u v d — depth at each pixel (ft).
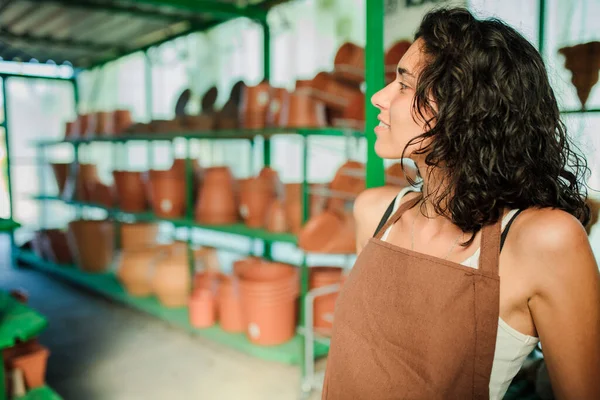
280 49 12.35
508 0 6.01
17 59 15.44
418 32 2.30
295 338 8.49
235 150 14.73
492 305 1.95
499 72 1.99
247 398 7.34
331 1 10.96
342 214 7.50
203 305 9.15
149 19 11.84
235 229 9.06
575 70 4.52
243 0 10.61
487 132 2.01
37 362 5.93
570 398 1.99
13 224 5.92
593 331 1.90
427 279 2.09
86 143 13.97
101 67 15.88
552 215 1.92
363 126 7.91
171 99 15.55
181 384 7.80
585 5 5.74
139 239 12.05
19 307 5.74
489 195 2.02
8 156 14.90
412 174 5.99
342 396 2.27
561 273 1.86
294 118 7.69
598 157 4.65
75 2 10.62
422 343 2.06
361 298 2.30
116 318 10.84
